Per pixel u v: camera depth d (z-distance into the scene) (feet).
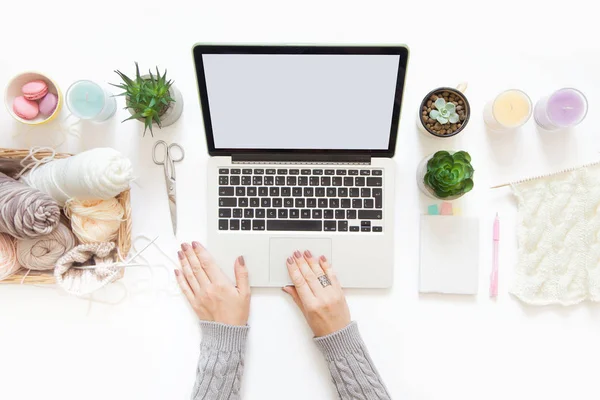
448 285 2.26
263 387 2.27
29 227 1.83
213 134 2.11
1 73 2.30
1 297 2.26
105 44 2.29
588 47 2.31
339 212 2.21
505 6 2.32
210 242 2.20
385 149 2.15
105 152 1.90
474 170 2.16
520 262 2.28
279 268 2.22
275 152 2.16
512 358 2.30
